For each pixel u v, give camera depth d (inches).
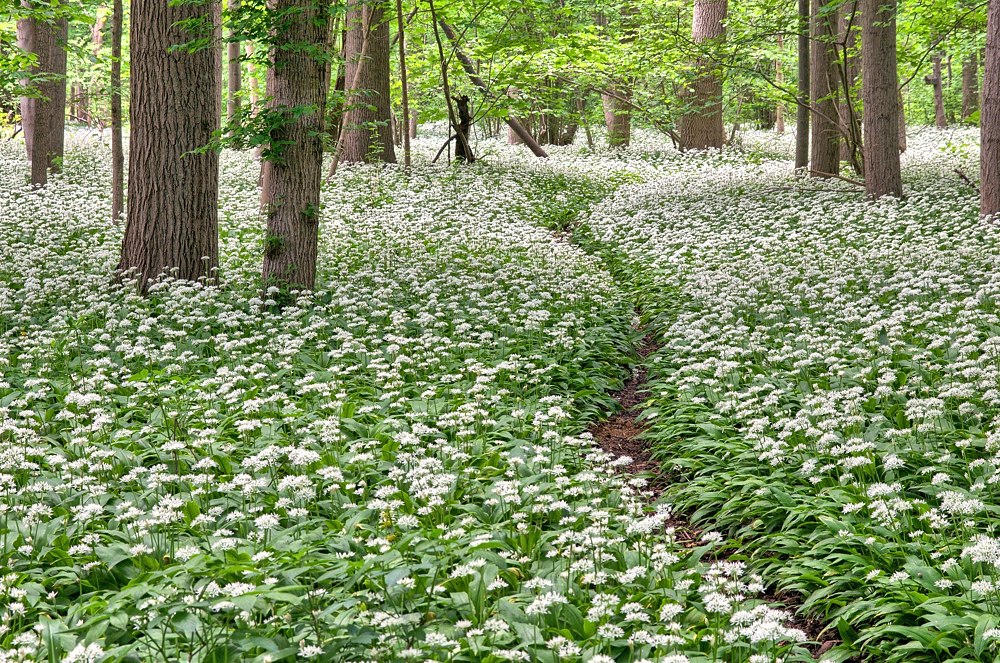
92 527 226.1
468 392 345.1
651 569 217.0
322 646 165.9
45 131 777.6
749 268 530.0
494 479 274.2
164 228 483.2
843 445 271.4
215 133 458.6
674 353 421.1
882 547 212.4
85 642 170.6
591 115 1421.0
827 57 872.9
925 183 787.4
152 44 477.1
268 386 347.6
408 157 941.8
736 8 1099.9
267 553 205.5
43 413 312.3
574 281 533.6
